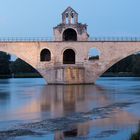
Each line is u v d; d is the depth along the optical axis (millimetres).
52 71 122812
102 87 106500
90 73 123000
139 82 138875
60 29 127062
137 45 121938
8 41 123750
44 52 126625
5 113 52469
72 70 121250
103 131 38312
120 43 122250
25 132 38062
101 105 61062
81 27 125875
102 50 122875
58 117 48188
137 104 62250
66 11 127312
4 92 91125
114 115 49438
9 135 36719
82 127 40625
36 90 96250
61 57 123812
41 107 59188
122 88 102062
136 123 42938
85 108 57125
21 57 124000
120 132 37719
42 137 35875
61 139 34969
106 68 122625
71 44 123688
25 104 63656
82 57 123312
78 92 87375
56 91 91000
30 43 123938
